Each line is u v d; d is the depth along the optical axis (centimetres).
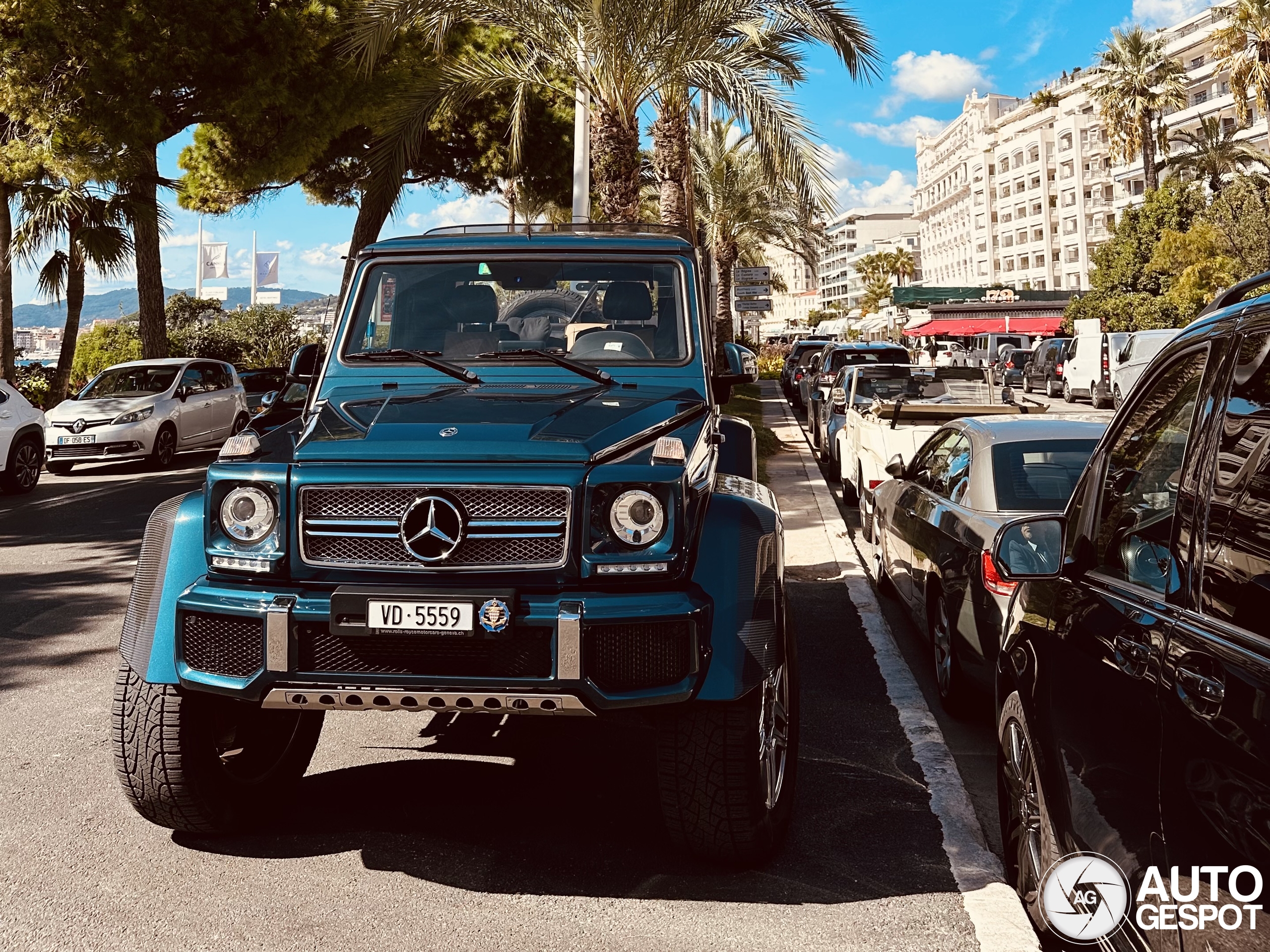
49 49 1800
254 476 352
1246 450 217
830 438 1517
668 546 341
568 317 477
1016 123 11456
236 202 2905
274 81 2086
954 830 406
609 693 327
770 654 348
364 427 381
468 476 342
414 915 340
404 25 1561
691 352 468
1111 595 272
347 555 346
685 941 324
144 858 380
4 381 1470
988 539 507
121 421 1703
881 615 760
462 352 471
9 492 1437
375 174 1748
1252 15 4406
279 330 3484
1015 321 7112
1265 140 6588
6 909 344
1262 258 4103
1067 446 582
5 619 751
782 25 1483
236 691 340
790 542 1028
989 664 494
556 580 341
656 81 1529
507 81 1703
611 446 361
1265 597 198
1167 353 277
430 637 333
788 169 1483
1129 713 242
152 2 1878
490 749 499
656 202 4203
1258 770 184
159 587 363
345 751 496
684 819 360
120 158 1934
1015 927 328
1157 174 6347
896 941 323
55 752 491
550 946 322
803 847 394
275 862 378
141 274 2325
